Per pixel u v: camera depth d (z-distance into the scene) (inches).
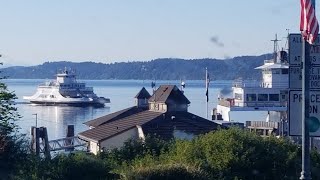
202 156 1218.6
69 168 1252.5
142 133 2396.7
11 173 1322.6
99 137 2495.1
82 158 1279.5
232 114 5260.8
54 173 1246.3
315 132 679.7
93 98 7731.3
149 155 1327.5
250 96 3937.0
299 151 1325.0
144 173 1083.9
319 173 1214.3
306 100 644.7
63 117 6053.2
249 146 1229.1
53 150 2773.1
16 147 1446.9
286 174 1218.0
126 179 1093.1
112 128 2551.7
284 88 3868.1
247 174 1193.4
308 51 639.8
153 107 2728.8
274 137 1325.0
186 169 1098.7
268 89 3890.3
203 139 1253.7
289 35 676.7
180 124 2442.2
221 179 1153.4
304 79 641.6
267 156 1221.7
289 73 679.7
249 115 5221.5
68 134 3474.4
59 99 7657.5
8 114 1557.6
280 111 3863.2
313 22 625.3
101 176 1252.5
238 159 1192.8
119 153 1540.4
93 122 3321.9
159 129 2420.0
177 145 1326.3
